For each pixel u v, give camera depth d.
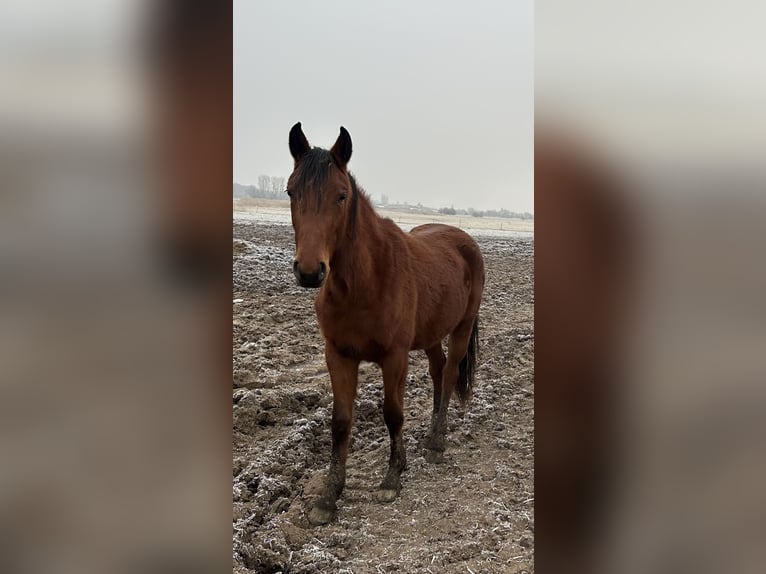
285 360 4.46
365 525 2.51
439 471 3.03
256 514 2.50
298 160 2.46
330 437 3.34
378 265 2.60
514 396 4.05
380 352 2.70
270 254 7.91
